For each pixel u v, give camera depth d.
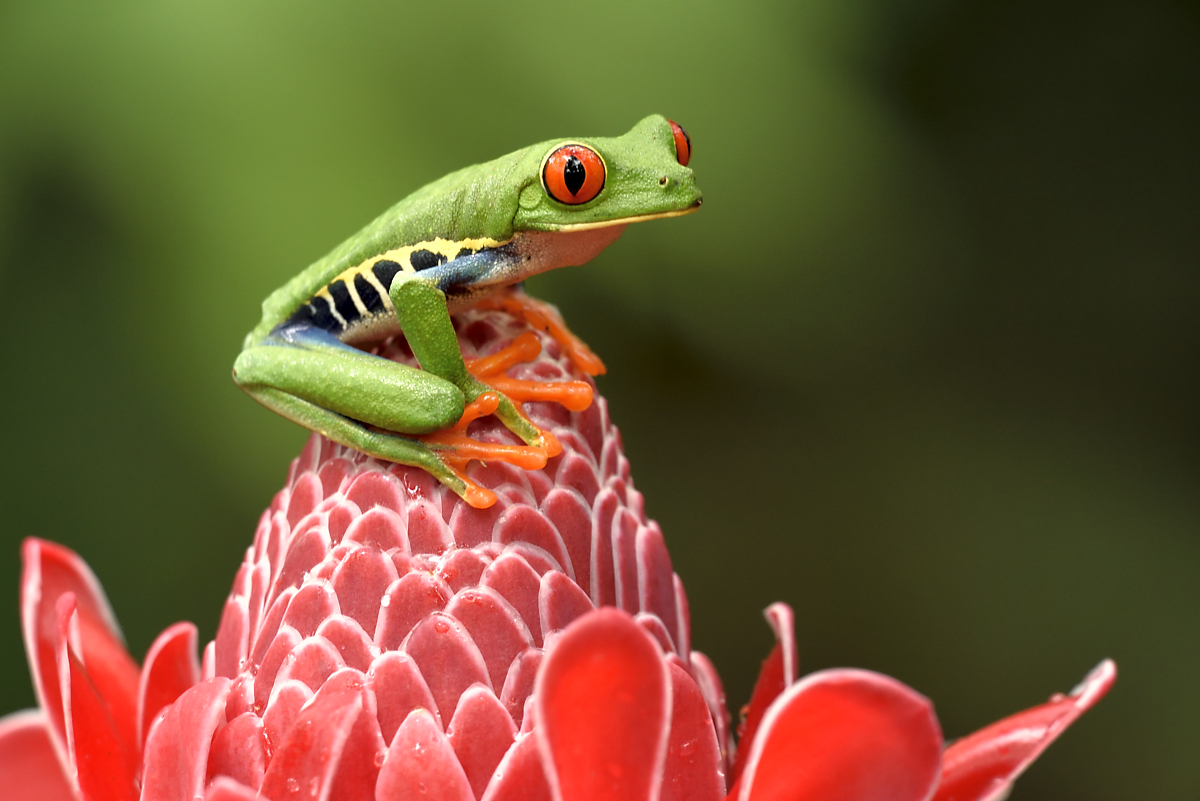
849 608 0.92
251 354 0.44
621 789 0.40
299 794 0.40
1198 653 0.92
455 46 0.77
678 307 0.82
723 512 0.91
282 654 0.42
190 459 0.80
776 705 0.40
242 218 0.76
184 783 0.41
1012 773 0.41
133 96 0.76
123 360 0.78
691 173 0.44
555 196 0.43
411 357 0.44
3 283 0.78
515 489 0.42
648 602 0.43
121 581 0.80
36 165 0.77
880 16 0.86
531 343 0.43
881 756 0.40
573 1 0.78
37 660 0.43
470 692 0.41
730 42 0.79
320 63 0.76
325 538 0.42
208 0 0.76
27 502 0.79
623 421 0.87
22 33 0.77
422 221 0.44
